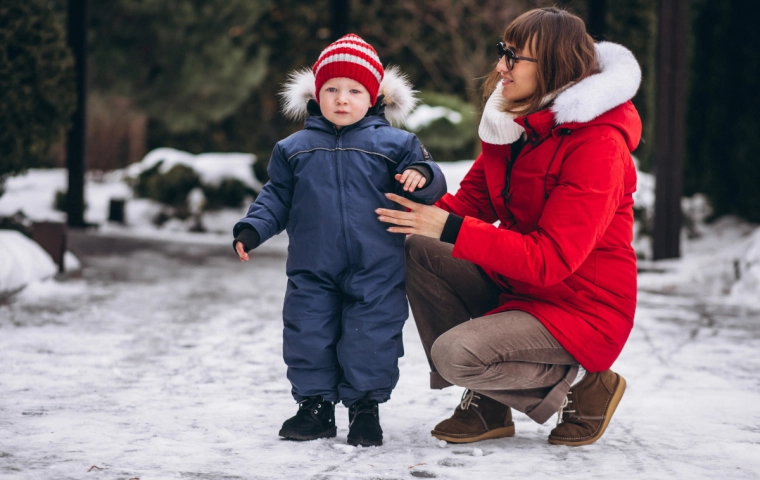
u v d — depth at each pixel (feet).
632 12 41.68
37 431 9.02
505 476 7.87
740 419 10.11
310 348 8.89
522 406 8.87
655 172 25.68
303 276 9.02
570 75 8.65
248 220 8.88
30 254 19.52
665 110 25.55
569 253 8.11
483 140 8.97
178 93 43.65
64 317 16.24
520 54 8.71
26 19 18.85
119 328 15.46
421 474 7.88
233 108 46.75
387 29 59.21
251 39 48.03
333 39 30.63
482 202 9.95
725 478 7.92
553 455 8.63
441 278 9.27
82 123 33.12
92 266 24.02
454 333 8.49
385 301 8.82
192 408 10.22
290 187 9.23
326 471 7.92
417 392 11.39
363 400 8.96
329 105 9.01
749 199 27.27
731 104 27.76
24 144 19.24
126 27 41.32
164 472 7.79
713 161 28.35
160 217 36.63
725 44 27.63
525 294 9.02
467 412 9.16
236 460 8.21
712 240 27.48
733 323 17.15
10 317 15.89
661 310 18.72
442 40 59.72
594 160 8.23
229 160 38.93
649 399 11.06
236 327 16.02
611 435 9.41
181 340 14.60
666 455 8.65
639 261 26.12
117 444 8.64
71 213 33.60
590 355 8.68
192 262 26.32
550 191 8.59
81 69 32.27
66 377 11.62
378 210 8.37
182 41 42.47
